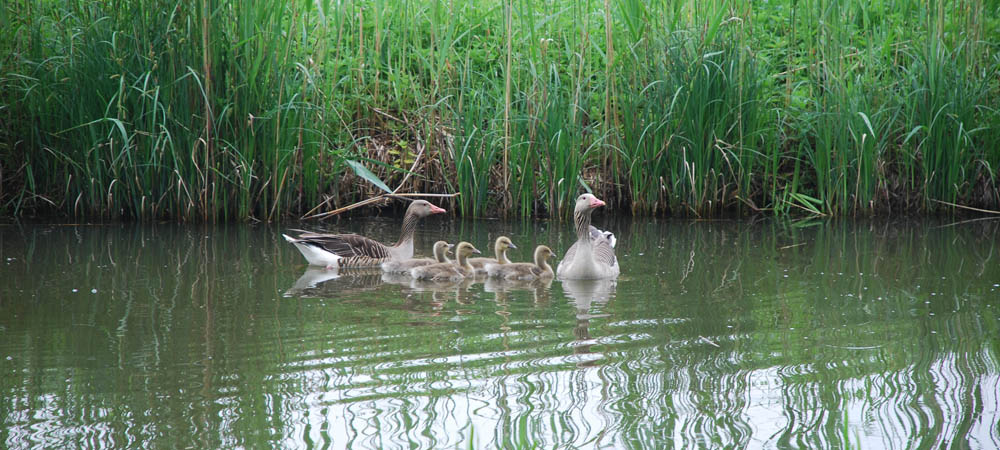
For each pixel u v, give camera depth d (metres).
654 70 17.55
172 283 11.40
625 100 17.69
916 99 17.61
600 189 18.31
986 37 18.56
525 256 14.00
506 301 10.66
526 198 17.69
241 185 16.50
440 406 6.95
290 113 16.78
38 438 6.26
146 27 15.83
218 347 8.40
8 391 7.16
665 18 17.42
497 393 7.25
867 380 7.66
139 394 7.11
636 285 11.66
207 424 6.55
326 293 11.09
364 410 6.86
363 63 18.55
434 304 10.46
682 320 9.64
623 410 6.93
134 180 16.47
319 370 7.75
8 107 16.69
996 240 15.20
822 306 10.31
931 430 6.62
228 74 16.09
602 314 9.91
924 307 10.24
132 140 16.30
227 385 7.34
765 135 18.48
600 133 17.97
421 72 19.50
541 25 17.86
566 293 11.18
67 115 16.58
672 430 6.58
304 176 17.58
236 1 16.14
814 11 18.55
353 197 18.27
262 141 16.70
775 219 17.70
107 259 12.95
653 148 17.70
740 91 17.41
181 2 15.66
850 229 16.48
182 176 16.38
